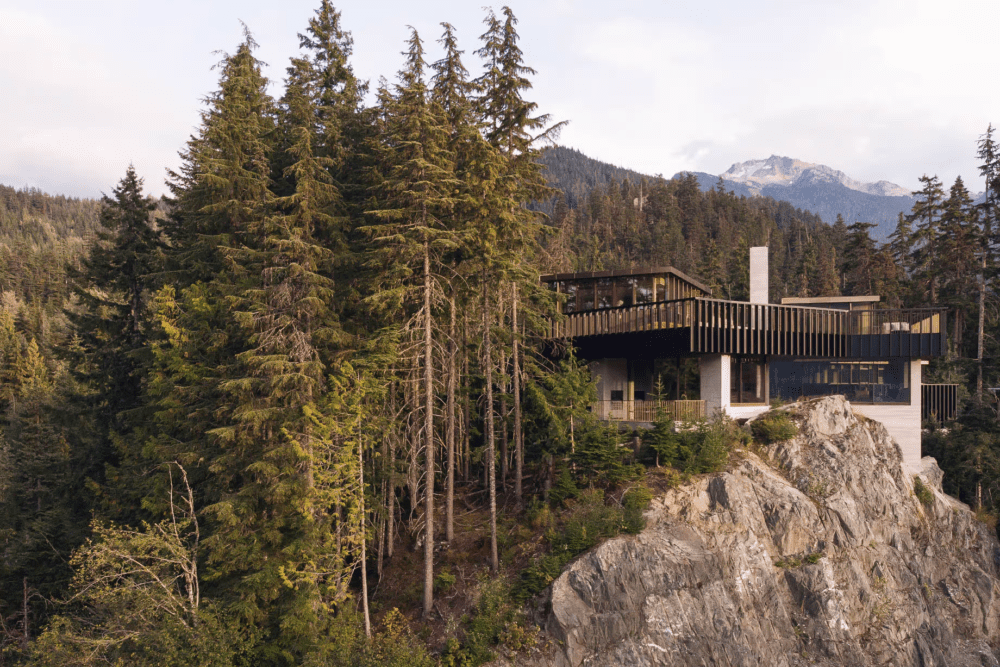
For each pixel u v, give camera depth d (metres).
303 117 24.94
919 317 33.62
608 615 21.56
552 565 22.80
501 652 21.06
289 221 22.11
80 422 30.50
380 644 21.03
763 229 128.50
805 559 25.31
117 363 30.22
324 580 22.16
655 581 22.38
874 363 35.22
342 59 28.36
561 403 27.06
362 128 29.05
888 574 26.94
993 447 35.09
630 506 24.33
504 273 24.41
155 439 24.06
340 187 26.78
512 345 28.02
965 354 52.97
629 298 35.28
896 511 28.70
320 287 22.33
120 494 25.86
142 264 31.33
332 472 20.73
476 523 27.56
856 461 28.69
